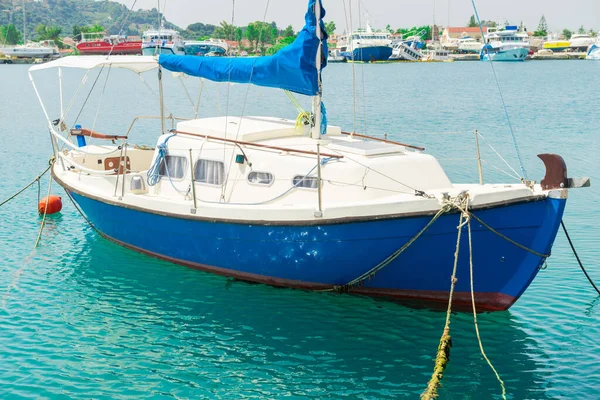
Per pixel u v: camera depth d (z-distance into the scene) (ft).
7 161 86.12
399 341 36.06
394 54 507.71
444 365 32.55
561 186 33.65
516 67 400.88
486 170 75.97
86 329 38.24
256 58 42.04
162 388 32.01
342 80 268.21
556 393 31.14
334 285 39.50
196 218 40.98
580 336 36.42
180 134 46.62
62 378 32.89
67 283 45.06
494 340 35.99
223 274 43.29
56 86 234.17
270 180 40.24
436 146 92.89
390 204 35.09
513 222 34.53
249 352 35.35
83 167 49.29
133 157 55.26
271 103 158.61
